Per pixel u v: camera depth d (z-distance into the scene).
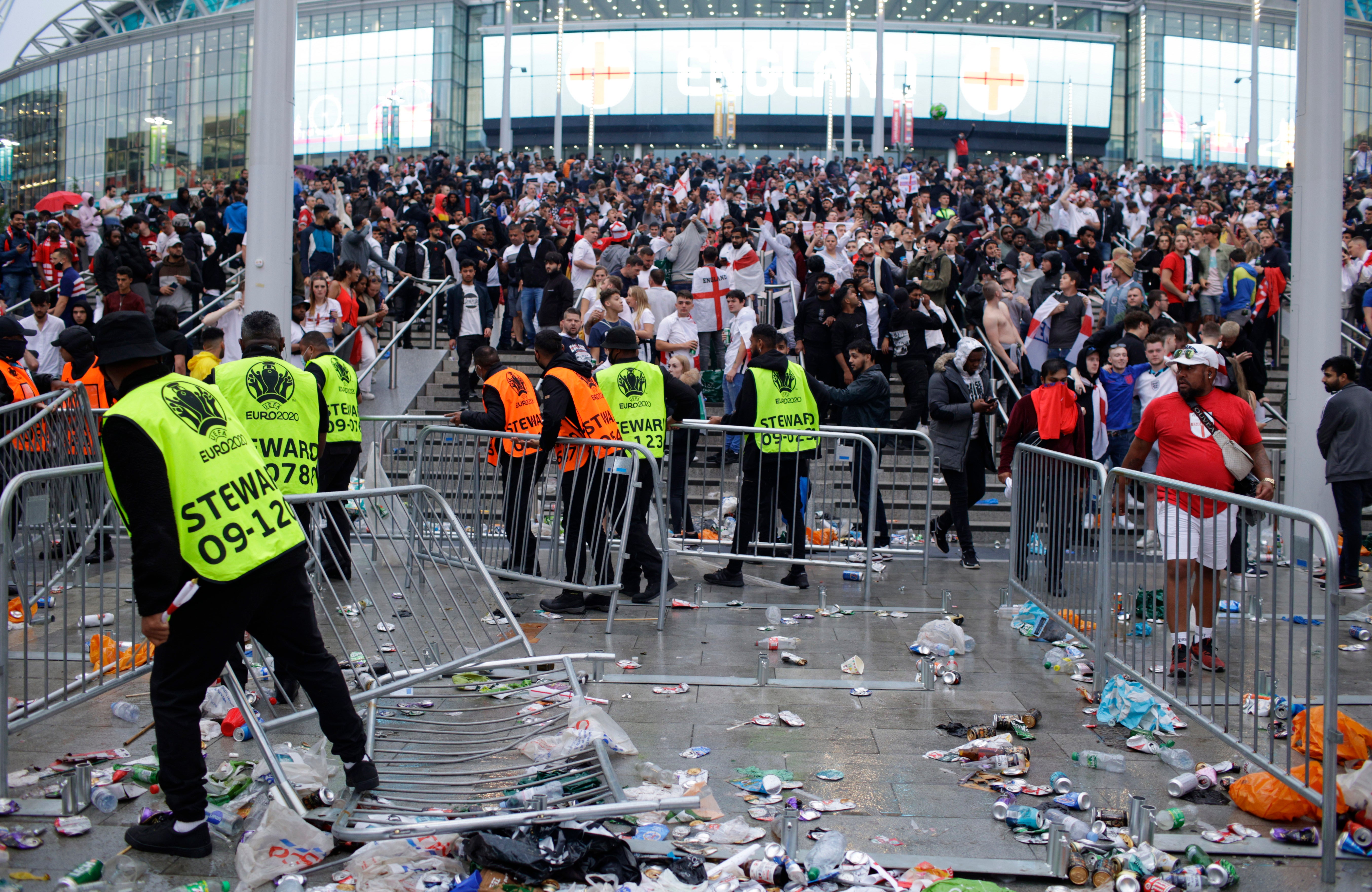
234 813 3.76
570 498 6.88
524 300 14.09
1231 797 4.08
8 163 51.62
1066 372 7.44
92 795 3.89
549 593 7.55
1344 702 5.24
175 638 3.52
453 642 6.14
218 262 15.19
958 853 3.59
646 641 6.34
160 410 3.43
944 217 19.98
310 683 3.84
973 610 7.36
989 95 45.47
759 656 5.66
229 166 45.62
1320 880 3.45
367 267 14.38
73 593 6.28
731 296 11.20
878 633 6.63
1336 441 7.53
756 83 45.09
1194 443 5.71
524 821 3.48
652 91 45.41
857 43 44.88
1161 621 5.82
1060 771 4.38
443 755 4.37
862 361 9.25
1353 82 44.72
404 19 45.50
